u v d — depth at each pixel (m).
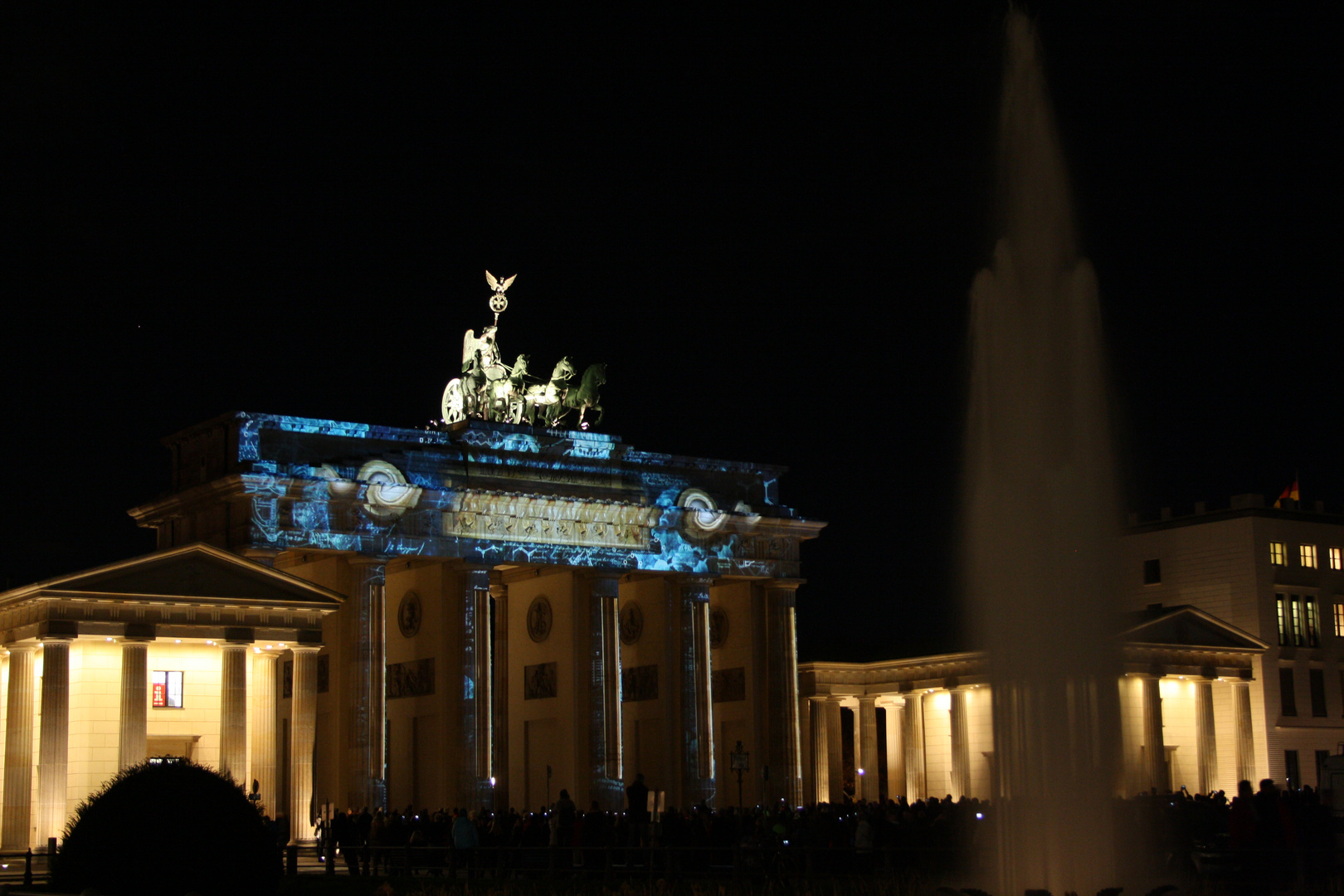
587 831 78.69
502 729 133.50
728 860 74.31
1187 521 155.38
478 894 61.25
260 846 48.72
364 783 113.50
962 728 144.75
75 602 93.25
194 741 100.69
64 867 48.28
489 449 124.88
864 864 66.94
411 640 127.12
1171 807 69.44
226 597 97.38
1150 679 137.88
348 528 116.44
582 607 130.50
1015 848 47.81
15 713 95.31
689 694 133.38
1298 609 152.00
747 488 140.88
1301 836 51.94
